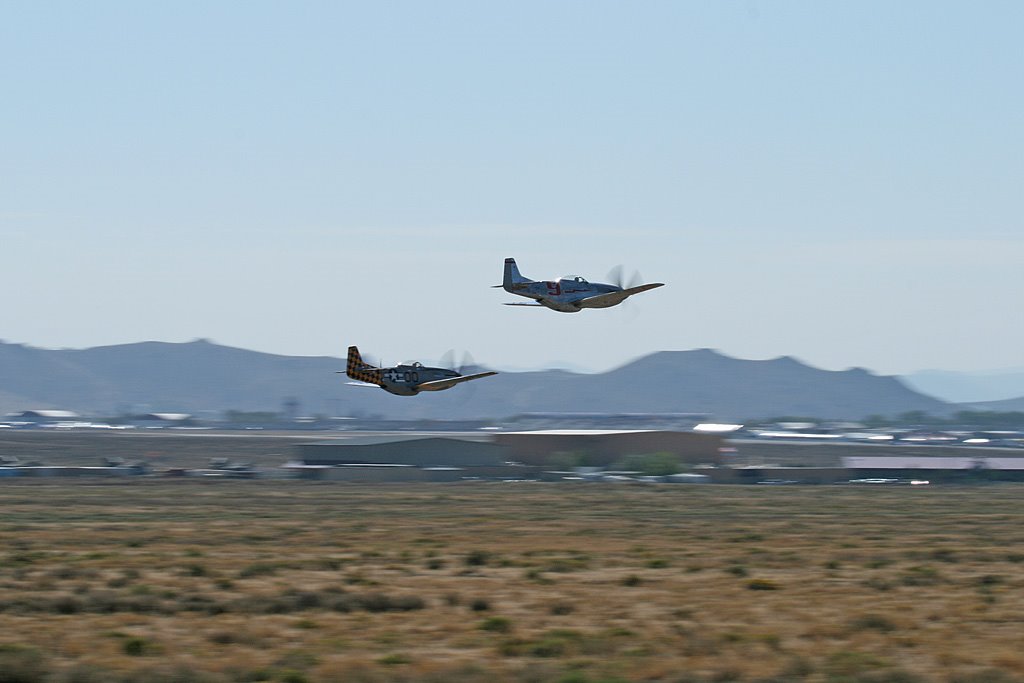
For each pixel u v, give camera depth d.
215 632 111.75
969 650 105.19
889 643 108.69
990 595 147.25
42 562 183.38
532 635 113.81
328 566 179.00
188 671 88.88
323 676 89.12
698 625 121.25
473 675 89.25
